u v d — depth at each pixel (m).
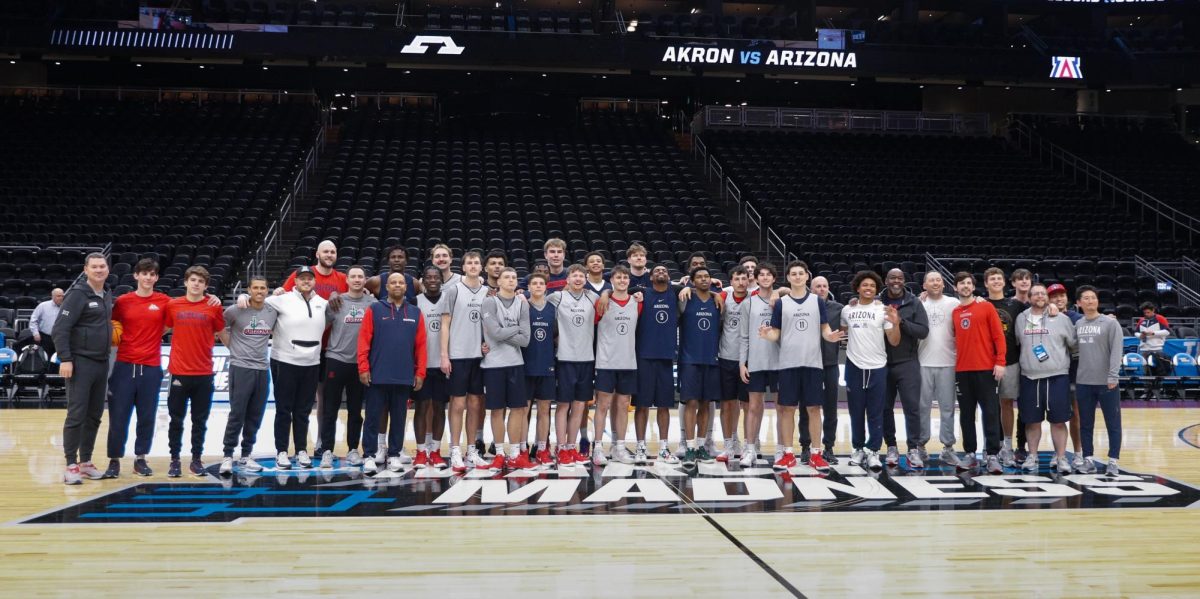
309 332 6.17
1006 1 20.09
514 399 6.04
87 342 5.66
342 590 3.33
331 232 14.19
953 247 15.39
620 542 4.05
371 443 5.96
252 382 6.05
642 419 6.51
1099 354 5.91
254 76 20.64
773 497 5.11
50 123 18.05
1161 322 12.04
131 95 20.36
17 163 16.22
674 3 22.55
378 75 20.83
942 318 6.23
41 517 4.58
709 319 6.41
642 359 6.35
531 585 3.40
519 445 6.13
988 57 19.34
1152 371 11.67
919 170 18.64
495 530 4.29
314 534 4.21
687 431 6.55
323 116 20.67
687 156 20.11
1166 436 8.02
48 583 3.42
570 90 21.59
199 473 5.94
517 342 5.95
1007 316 6.23
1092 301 5.91
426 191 16.22
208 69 20.58
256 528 4.34
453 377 6.02
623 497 5.09
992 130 22.27
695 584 3.41
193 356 5.89
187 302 5.94
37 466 6.24
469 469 6.06
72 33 17.14
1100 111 22.78
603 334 6.27
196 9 18.05
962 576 3.53
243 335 6.03
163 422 9.34
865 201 17.11
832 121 20.81
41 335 10.39
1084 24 21.36
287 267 13.38
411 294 6.28
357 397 6.48
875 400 6.12
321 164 18.62
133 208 14.67
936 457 6.77
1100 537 4.17
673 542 4.05
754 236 16.34
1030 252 15.59
